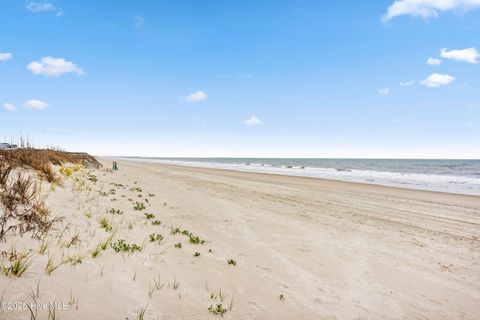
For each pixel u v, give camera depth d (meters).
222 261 5.74
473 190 22.98
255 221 9.99
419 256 7.36
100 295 3.39
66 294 3.21
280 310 4.12
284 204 14.15
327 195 18.25
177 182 22.56
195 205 12.29
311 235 8.60
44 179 9.81
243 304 4.10
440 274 6.27
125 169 37.88
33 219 5.15
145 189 16.42
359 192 20.38
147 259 5.01
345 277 5.69
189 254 5.84
